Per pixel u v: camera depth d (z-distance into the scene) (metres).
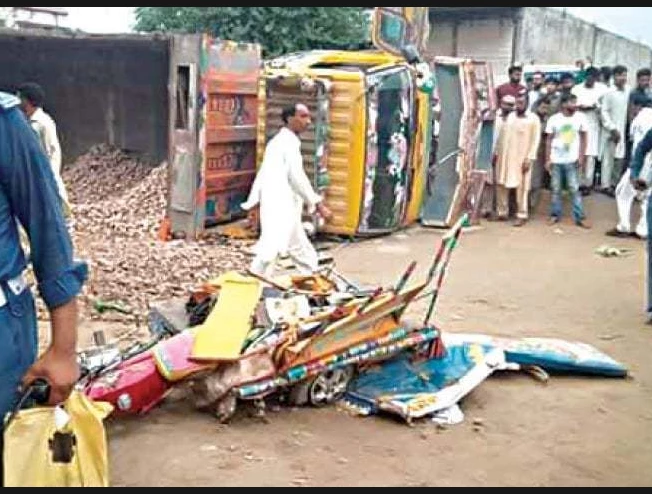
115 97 14.51
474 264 9.94
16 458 2.67
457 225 5.57
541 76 14.94
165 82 14.12
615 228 12.28
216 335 4.97
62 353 2.48
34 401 2.65
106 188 13.65
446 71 12.41
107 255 9.26
